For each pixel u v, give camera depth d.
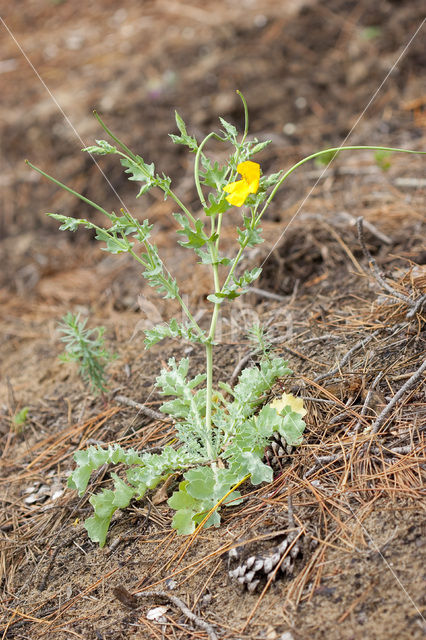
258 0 5.30
